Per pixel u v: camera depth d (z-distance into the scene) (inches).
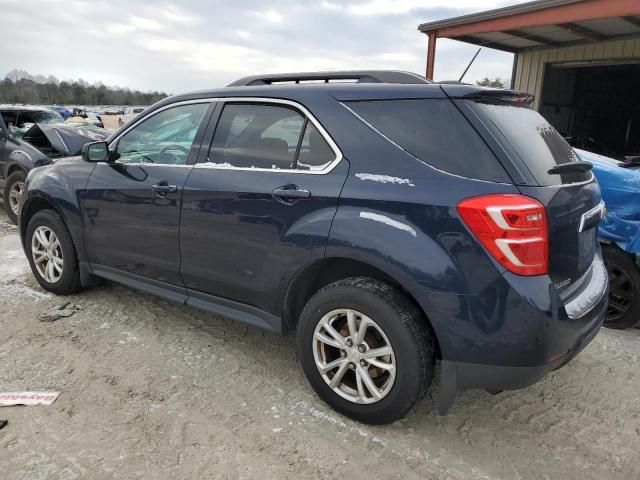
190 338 142.7
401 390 97.1
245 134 119.8
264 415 108.4
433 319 91.7
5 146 286.8
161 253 133.3
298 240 105.0
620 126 589.3
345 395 106.3
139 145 142.0
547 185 91.7
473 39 451.5
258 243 112.7
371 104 103.3
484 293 87.3
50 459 92.9
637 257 147.6
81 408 108.5
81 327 147.1
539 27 399.2
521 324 86.0
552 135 113.0
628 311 151.9
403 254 92.2
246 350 137.0
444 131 95.0
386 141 99.7
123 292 173.5
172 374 123.6
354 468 93.5
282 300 112.3
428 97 98.0
